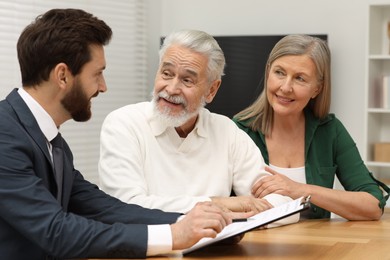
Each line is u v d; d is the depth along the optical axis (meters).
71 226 1.59
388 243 1.86
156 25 6.11
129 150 2.24
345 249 1.76
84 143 5.50
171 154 2.29
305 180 2.70
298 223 2.24
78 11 1.73
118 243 1.60
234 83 5.52
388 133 5.22
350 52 5.36
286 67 2.55
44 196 1.61
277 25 5.62
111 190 2.19
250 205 2.16
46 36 1.68
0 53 4.86
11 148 1.61
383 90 5.03
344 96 5.39
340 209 2.39
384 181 4.96
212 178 2.34
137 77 6.01
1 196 1.59
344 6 5.36
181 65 2.17
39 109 1.71
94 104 5.57
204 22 5.91
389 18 5.15
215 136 2.39
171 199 2.14
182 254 1.68
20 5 4.96
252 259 1.63
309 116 2.77
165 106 2.20
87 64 1.70
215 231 1.64
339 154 2.75
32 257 1.70
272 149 2.74
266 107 2.73
